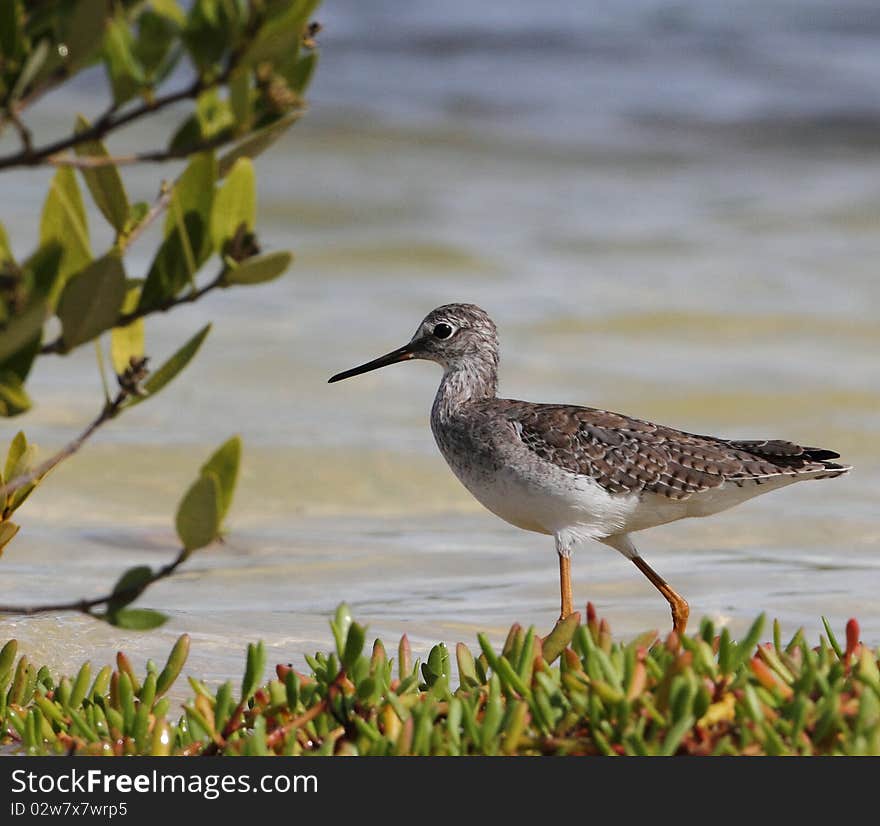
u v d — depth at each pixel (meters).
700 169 43.25
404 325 26.72
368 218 35.50
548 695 8.59
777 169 43.06
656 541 16.44
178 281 6.81
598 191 40.09
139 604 13.38
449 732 8.30
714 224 36.28
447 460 13.27
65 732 8.98
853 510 17.66
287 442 20.03
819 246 34.03
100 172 7.02
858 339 26.44
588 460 12.23
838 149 45.66
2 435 19.52
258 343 25.20
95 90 47.03
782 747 7.94
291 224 34.81
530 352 25.08
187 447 19.61
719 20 60.31
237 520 17.00
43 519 16.61
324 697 8.83
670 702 8.12
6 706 9.35
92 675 10.80
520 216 36.66
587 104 50.31
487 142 45.44
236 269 6.64
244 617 12.96
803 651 9.40
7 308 6.32
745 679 8.58
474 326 13.62
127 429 20.31
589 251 33.25
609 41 57.28
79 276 6.43
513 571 15.18
